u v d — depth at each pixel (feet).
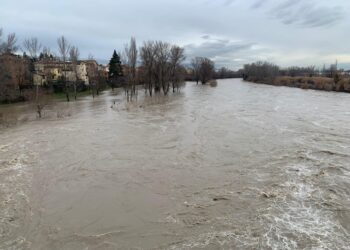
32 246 37.73
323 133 87.86
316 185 52.65
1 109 156.76
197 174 59.11
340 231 39.47
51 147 79.10
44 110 150.92
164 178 57.62
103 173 60.75
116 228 41.55
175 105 155.63
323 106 142.82
